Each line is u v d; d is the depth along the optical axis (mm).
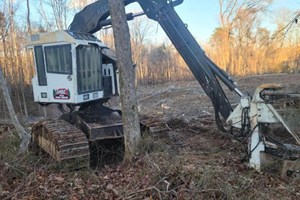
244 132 5180
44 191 4613
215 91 5949
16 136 7641
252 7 34656
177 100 16625
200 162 5152
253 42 35281
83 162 5406
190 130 7477
